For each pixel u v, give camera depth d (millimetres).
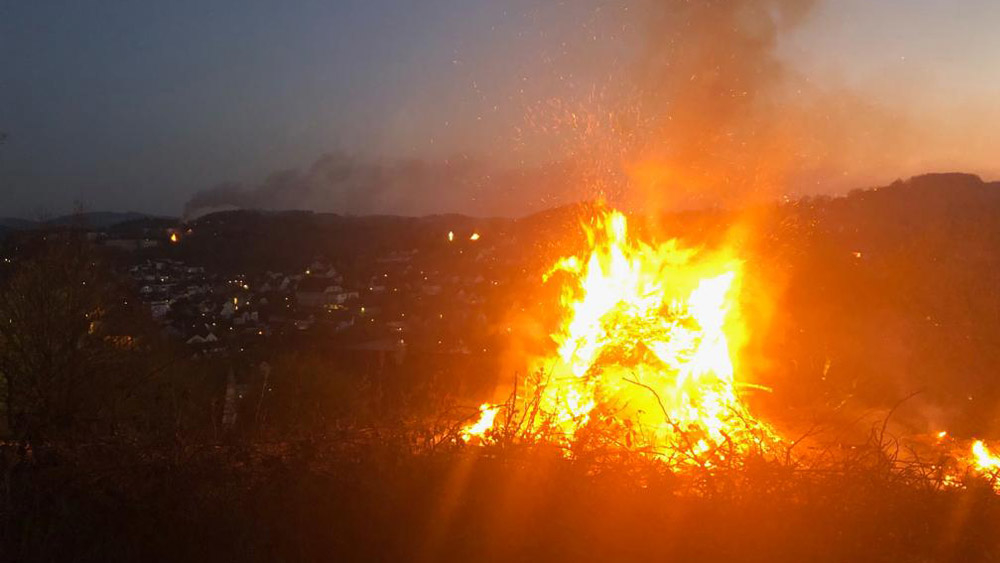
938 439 7703
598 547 4578
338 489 5098
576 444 5562
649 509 4918
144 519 4773
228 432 6289
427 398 7973
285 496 5008
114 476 5172
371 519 4812
